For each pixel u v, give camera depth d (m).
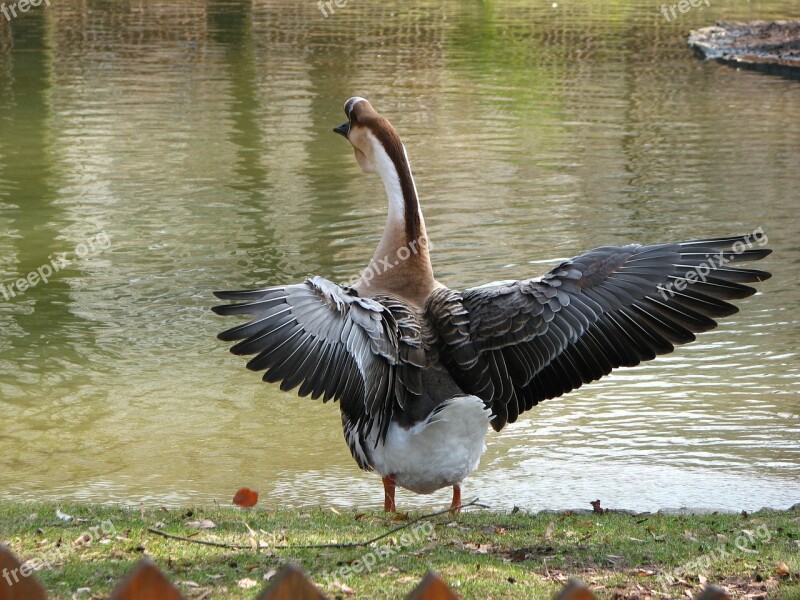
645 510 10.41
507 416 7.31
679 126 28.89
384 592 6.32
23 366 14.32
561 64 38.06
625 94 33.16
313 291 6.48
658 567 7.09
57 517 7.84
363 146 7.92
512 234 19.92
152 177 23.59
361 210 21.44
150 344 15.19
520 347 7.16
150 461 11.69
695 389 13.95
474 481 11.36
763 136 27.75
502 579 6.62
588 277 7.09
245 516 8.28
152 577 3.34
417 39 42.59
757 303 16.97
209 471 11.47
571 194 22.53
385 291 7.61
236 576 6.57
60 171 23.89
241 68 35.91
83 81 33.44
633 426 12.87
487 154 25.77
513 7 52.50
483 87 33.72
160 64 36.34
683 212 21.30
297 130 27.88
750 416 13.09
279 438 12.46
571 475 11.49
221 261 18.48
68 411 13.01
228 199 22.09
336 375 6.48
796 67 37.38
